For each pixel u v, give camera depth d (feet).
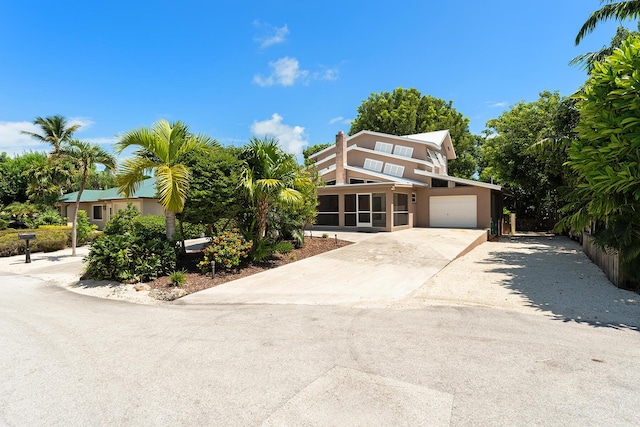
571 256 38.81
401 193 63.10
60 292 25.99
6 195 97.19
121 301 23.21
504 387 10.57
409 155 80.23
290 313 19.49
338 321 17.76
